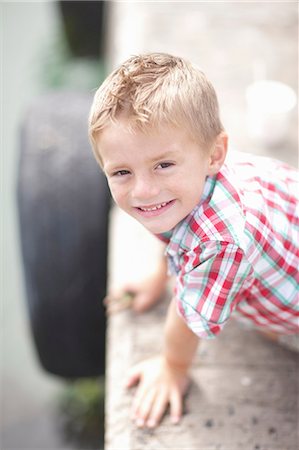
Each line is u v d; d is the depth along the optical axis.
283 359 1.76
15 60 4.50
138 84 1.15
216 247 1.24
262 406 1.64
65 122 2.25
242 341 1.81
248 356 1.77
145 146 1.12
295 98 2.57
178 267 1.39
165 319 1.88
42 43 4.41
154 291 1.90
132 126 1.11
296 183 1.51
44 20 4.84
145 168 1.15
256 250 1.29
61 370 2.31
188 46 3.00
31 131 2.25
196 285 1.31
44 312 2.14
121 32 3.11
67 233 2.08
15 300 3.31
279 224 1.38
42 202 2.09
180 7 3.28
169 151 1.14
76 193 2.09
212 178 1.30
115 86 1.15
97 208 2.09
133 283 1.91
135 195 1.17
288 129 2.52
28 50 4.57
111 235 2.11
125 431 1.59
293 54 2.93
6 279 3.39
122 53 2.94
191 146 1.16
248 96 2.52
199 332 1.35
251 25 3.13
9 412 2.89
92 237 2.09
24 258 2.13
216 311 1.31
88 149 2.16
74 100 2.38
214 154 1.25
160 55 1.24
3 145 3.95
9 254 3.49
